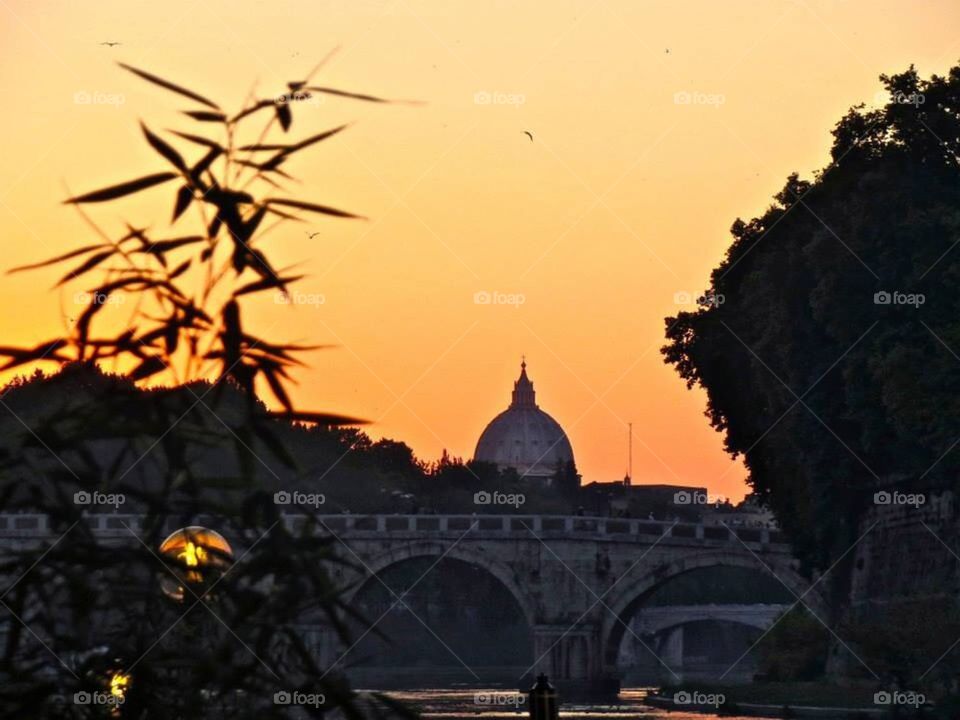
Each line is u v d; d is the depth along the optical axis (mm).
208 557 29500
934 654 171875
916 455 188875
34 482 29203
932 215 181000
